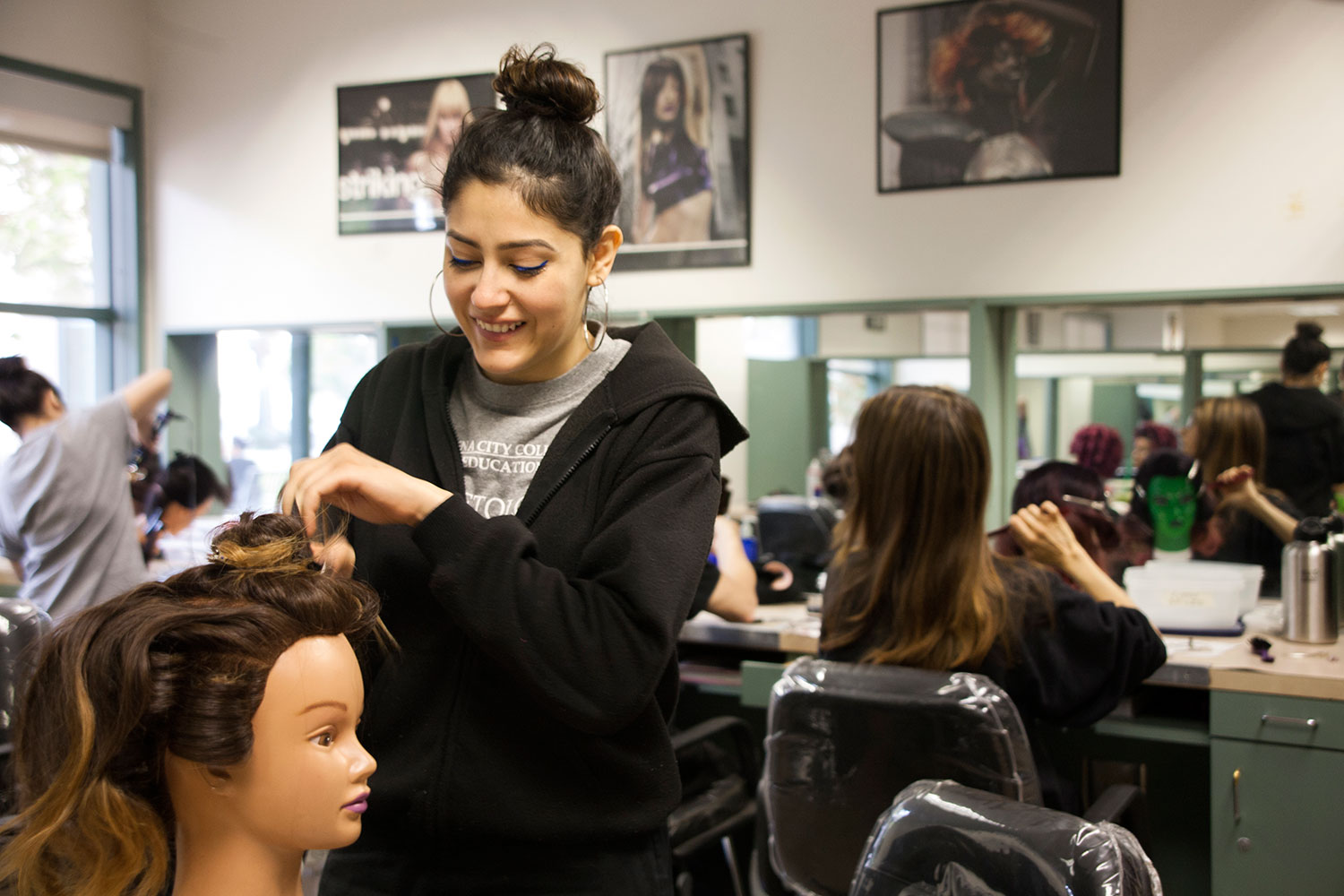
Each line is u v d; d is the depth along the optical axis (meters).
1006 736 1.34
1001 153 2.93
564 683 0.82
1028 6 2.88
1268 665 2.03
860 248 3.11
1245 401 2.73
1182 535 2.78
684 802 2.04
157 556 3.64
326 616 0.75
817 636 2.35
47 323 3.93
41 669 0.72
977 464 1.52
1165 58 2.77
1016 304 2.95
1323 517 2.64
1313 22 2.63
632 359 0.97
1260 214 2.69
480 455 0.98
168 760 0.72
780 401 3.33
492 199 0.84
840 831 1.47
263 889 0.74
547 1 3.46
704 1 3.27
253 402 3.97
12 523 2.63
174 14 4.02
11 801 1.17
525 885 0.92
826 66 3.13
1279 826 1.97
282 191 3.86
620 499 0.91
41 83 3.77
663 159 3.32
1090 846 0.84
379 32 3.71
